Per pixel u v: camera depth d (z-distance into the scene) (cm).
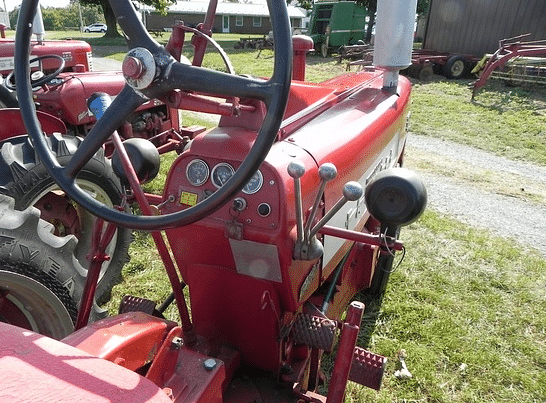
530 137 734
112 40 2556
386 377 232
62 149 255
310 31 1802
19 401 80
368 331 264
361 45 1366
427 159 627
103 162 279
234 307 166
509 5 1262
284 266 147
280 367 173
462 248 369
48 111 383
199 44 133
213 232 150
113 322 127
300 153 156
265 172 141
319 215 165
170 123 464
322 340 168
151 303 179
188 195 151
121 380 90
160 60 107
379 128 228
